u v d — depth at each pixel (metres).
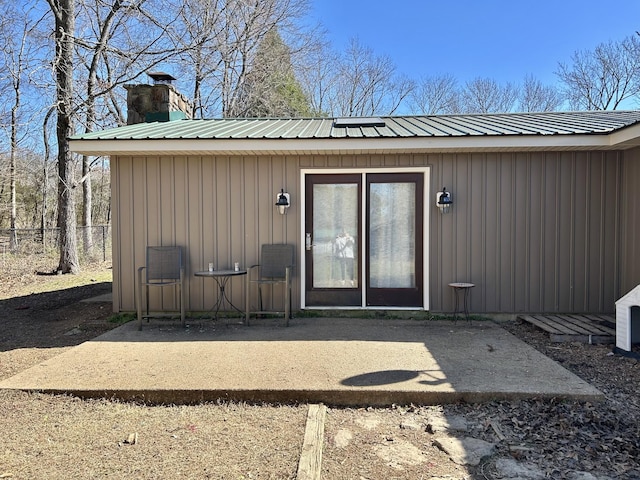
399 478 2.41
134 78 12.10
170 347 4.61
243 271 5.66
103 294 8.42
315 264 6.08
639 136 4.61
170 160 5.93
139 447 2.72
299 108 20.30
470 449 2.70
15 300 7.90
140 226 5.97
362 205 6.01
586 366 4.08
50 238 13.58
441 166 5.80
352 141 5.34
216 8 14.95
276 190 5.93
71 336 5.50
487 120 7.09
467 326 5.49
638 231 5.34
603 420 3.02
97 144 5.43
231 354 4.33
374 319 5.82
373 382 3.52
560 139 5.18
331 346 4.59
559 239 5.75
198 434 2.89
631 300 4.28
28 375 3.75
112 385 3.50
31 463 2.54
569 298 5.76
